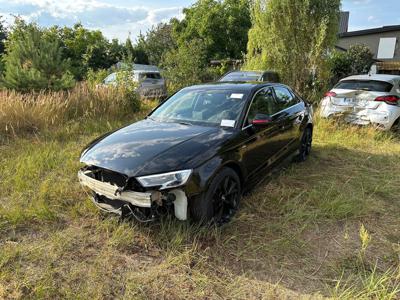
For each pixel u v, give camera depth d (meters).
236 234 3.08
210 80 14.78
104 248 2.89
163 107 4.32
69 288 2.41
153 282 2.49
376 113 6.69
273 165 4.25
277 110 4.41
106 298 2.34
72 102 8.45
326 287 2.44
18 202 3.63
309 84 11.22
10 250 2.82
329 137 6.64
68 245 2.92
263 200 3.76
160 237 2.99
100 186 3.00
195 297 2.35
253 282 2.50
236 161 3.27
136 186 2.80
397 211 3.64
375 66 17.64
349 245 2.98
